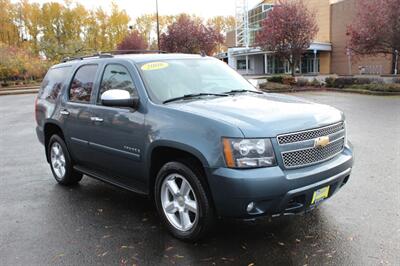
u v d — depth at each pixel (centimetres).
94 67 546
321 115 411
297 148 374
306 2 4753
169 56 530
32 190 616
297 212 382
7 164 797
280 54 2853
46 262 386
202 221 391
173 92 464
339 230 426
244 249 395
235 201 358
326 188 397
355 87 2244
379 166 654
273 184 354
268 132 363
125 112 462
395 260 361
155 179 452
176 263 374
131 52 617
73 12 8706
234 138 359
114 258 388
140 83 460
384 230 421
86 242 426
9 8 8544
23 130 1252
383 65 3809
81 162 581
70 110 566
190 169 395
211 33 4588
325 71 4784
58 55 5981
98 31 8900
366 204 493
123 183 504
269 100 454
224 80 529
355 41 2430
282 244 402
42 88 674
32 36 8631
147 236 435
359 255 372
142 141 438
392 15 2200
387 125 1048
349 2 4350
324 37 4772
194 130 384
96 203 547
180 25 4538
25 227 472
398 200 503
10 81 4269
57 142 623
